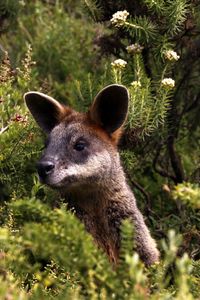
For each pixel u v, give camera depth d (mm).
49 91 14547
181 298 5582
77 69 15719
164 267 7113
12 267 7086
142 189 12930
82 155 9703
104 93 10070
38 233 5855
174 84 12008
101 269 5879
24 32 17078
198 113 13648
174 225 12008
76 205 10031
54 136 9883
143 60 12430
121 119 10234
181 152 14352
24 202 6008
